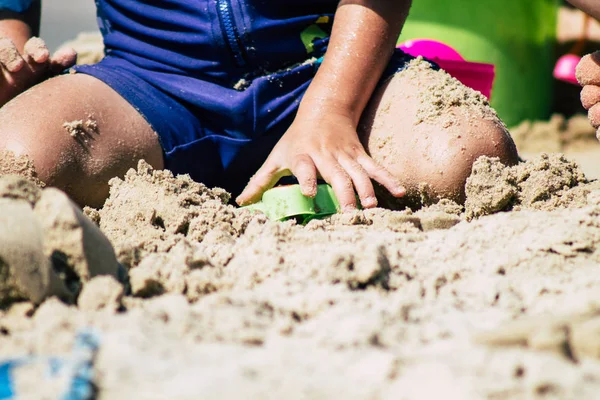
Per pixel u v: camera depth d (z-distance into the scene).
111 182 2.39
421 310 1.56
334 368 1.25
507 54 4.97
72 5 8.33
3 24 2.96
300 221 2.46
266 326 1.47
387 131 2.61
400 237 2.01
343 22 2.70
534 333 1.29
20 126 2.41
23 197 1.67
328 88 2.62
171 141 2.68
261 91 2.74
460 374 1.19
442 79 2.70
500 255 1.89
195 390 1.19
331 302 1.56
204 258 1.83
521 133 5.15
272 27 2.73
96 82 2.63
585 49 6.07
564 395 1.14
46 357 1.32
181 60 2.78
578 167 2.44
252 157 2.82
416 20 4.64
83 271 1.62
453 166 2.44
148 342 1.33
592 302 1.55
